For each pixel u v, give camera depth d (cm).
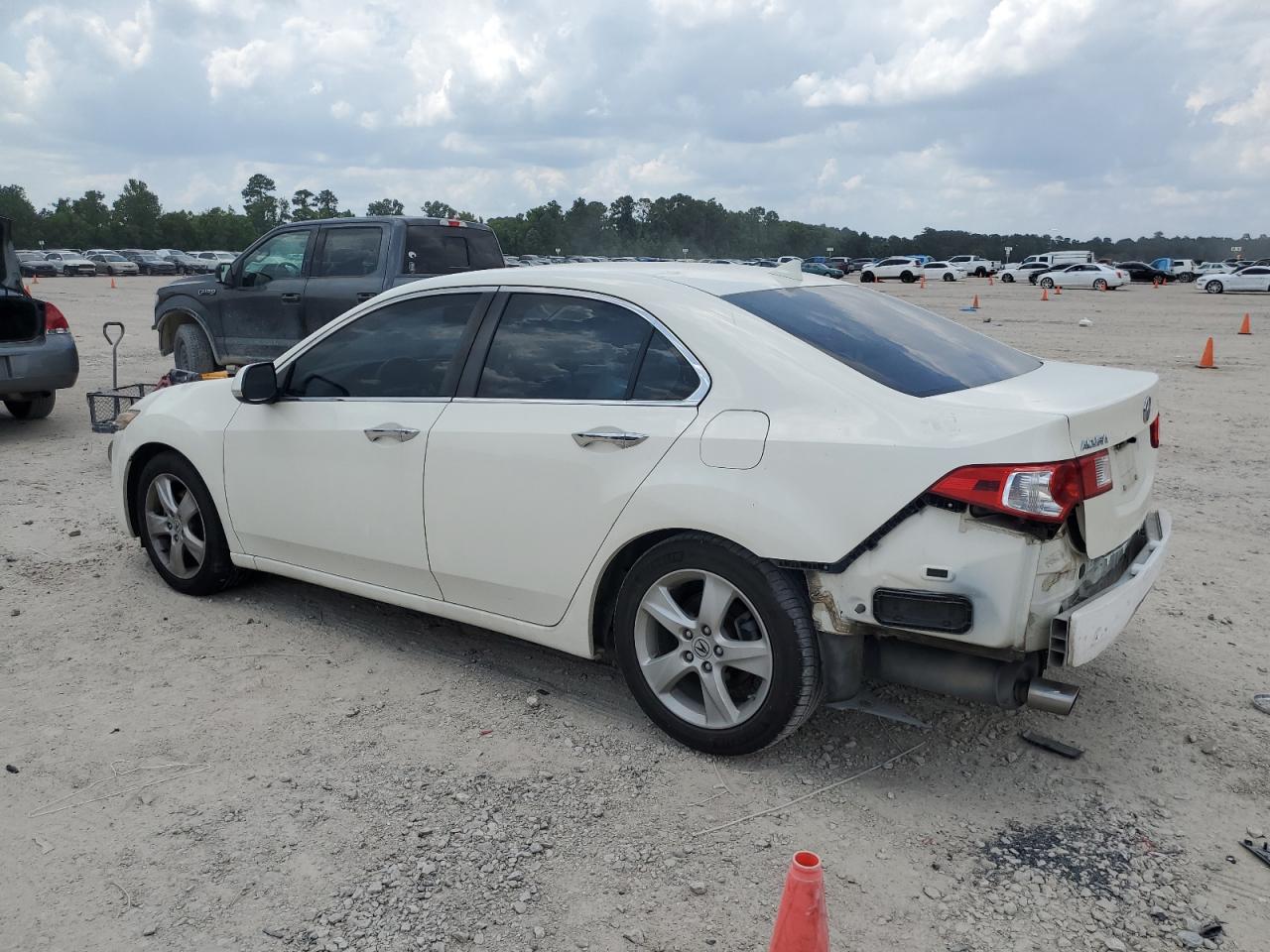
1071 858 309
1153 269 6250
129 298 3575
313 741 377
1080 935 274
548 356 395
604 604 390
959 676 326
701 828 322
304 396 465
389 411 430
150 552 538
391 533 432
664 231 17450
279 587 541
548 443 379
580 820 326
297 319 1024
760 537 329
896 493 310
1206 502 734
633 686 378
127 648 461
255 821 324
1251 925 279
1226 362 1631
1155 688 426
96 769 356
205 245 14325
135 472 544
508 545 396
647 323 373
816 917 225
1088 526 316
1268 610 516
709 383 353
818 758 367
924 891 292
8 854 306
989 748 376
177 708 402
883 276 6244
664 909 283
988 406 319
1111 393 346
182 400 519
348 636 477
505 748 373
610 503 364
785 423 332
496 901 286
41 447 898
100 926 275
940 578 307
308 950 266
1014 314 2906
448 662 448
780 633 334
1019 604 304
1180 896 291
